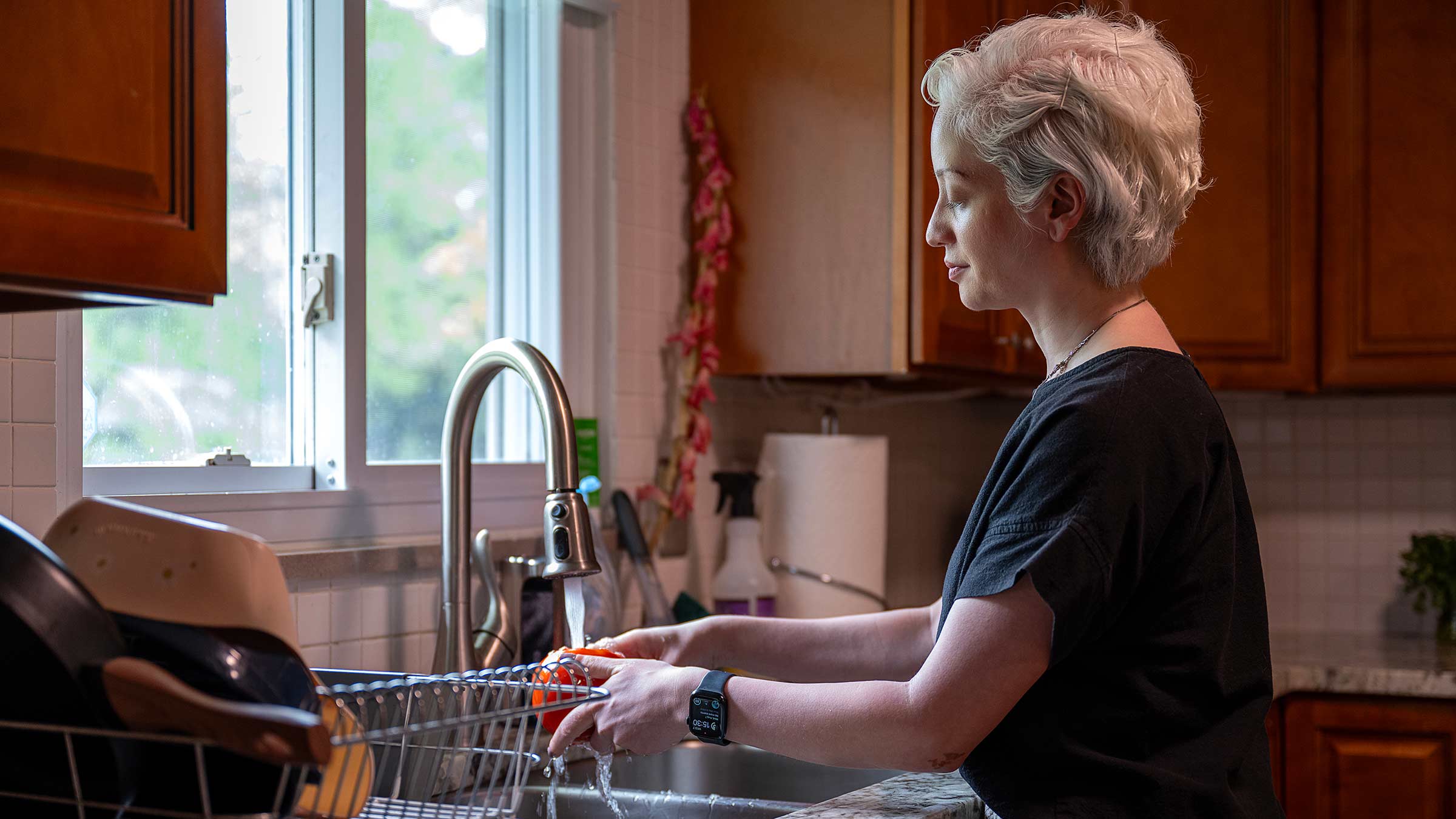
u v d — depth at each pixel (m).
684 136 2.08
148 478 1.31
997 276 1.06
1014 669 0.89
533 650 1.51
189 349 1.38
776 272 2.00
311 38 1.52
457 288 1.75
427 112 1.71
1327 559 2.91
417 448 1.68
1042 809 0.93
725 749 1.54
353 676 0.95
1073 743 0.94
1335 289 2.50
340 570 1.43
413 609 1.54
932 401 2.85
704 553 2.07
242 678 0.70
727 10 2.05
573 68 1.89
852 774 1.47
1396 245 2.46
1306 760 2.21
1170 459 0.94
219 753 0.70
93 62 0.82
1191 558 0.95
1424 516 2.85
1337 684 2.19
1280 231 2.51
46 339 1.17
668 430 2.03
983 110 1.03
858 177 1.94
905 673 1.24
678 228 2.06
